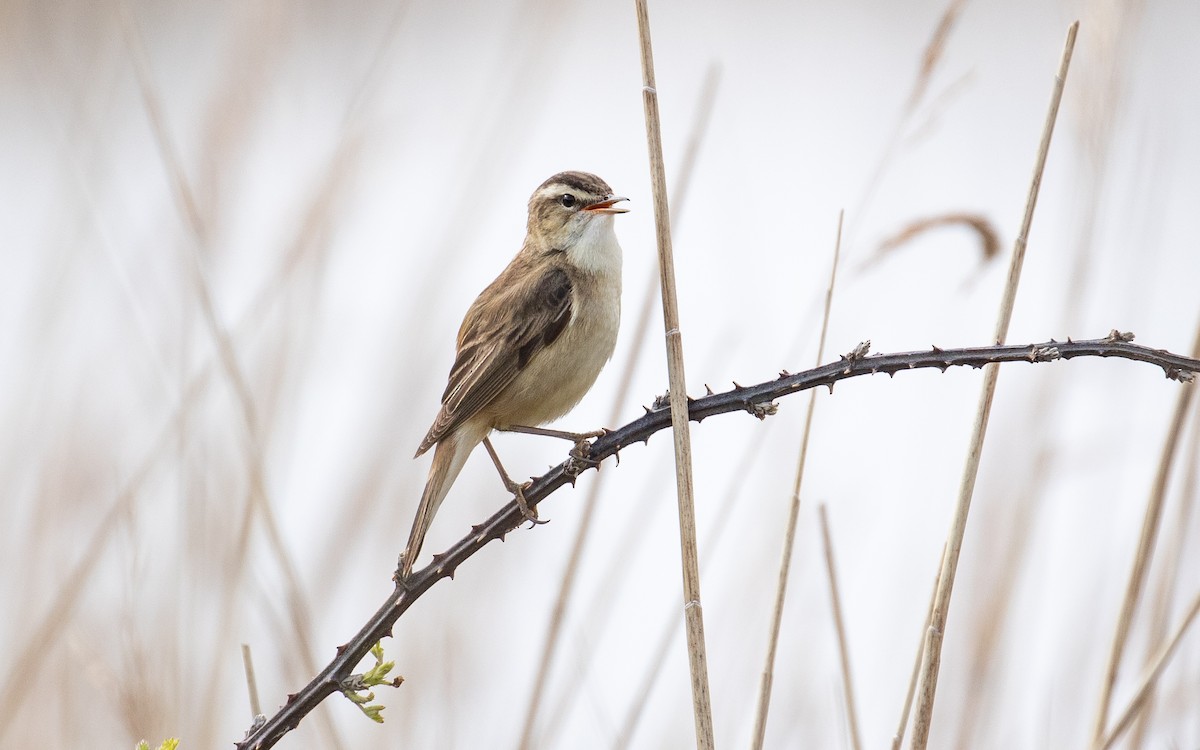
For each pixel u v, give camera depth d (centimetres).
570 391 934
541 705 923
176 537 1026
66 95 1288
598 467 708
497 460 924
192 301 1116
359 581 1171
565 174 984
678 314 668
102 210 1260
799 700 1051
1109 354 587
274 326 1193
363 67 1514
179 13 2073
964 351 612
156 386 1213
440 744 1066
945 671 1057
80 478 1160
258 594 963
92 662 904
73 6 1384
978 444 695
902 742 764
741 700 1053
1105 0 958
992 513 1084
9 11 1398
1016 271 699
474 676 1134
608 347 955
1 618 1100
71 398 1204
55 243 1252
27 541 1136
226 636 974
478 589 1183
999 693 984
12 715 917
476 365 898
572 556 930
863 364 631
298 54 1443
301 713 653
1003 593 994
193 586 1021
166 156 1023
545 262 952
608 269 956
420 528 855
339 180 1169
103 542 959
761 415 658
